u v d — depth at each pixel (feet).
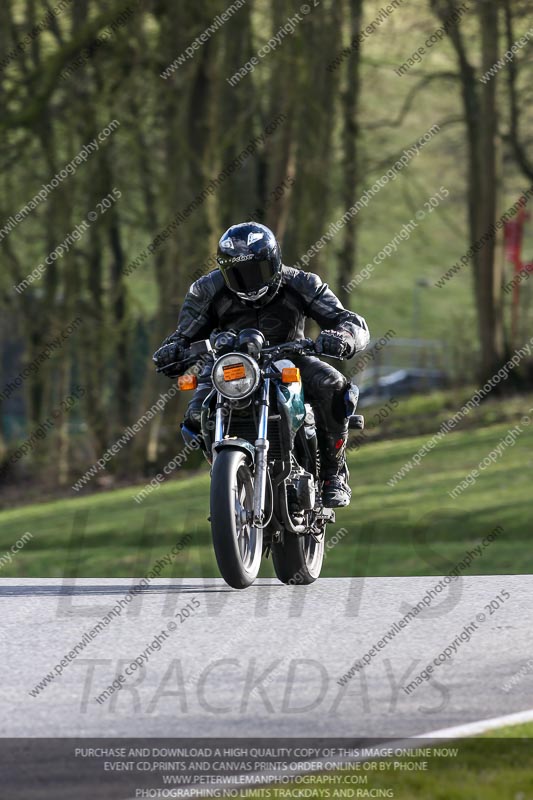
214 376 72.74
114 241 339.36
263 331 78.43
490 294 353.72
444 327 615.57
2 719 50.03
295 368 73.82
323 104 283.18
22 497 277.64
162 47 261.85
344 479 82.53
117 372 313.12
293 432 74.84
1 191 270.46
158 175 272.72
